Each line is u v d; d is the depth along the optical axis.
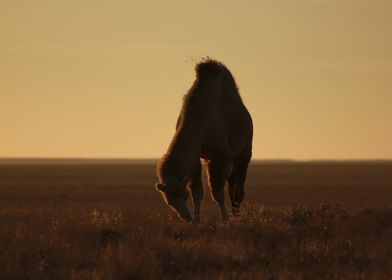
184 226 61.25
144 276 42.72
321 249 50.00
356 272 43.78
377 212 68.62
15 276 43.25
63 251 49.81
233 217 65.12
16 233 59.31
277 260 47.44
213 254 47.69
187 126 66.75
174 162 64.81
